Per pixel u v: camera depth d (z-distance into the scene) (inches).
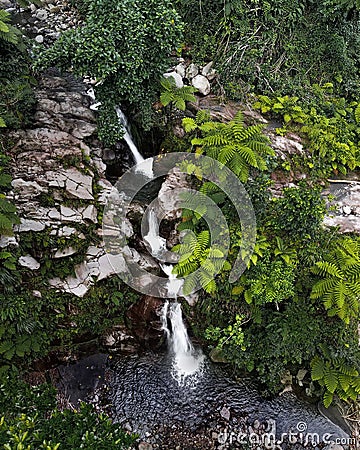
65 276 244.1
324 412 240.7
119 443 148.9
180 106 273.4
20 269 234.1
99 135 272.4
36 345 233.0
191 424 238.1
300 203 236.4
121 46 240.4
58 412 156.6
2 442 131.6
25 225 236.4
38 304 235.6
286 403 245.4
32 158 259.9
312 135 302.8
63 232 241.9
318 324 241.0
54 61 245.9
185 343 267.3
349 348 237.3
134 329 257.8
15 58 288.5
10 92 263.7
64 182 255.6
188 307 257.6
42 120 277.6
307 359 246.8
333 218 273.0
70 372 248.7
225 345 252.7
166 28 244.8
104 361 257.1
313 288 232.1
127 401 244.5
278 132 303.0
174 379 254.4
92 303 246.7
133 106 283.3
